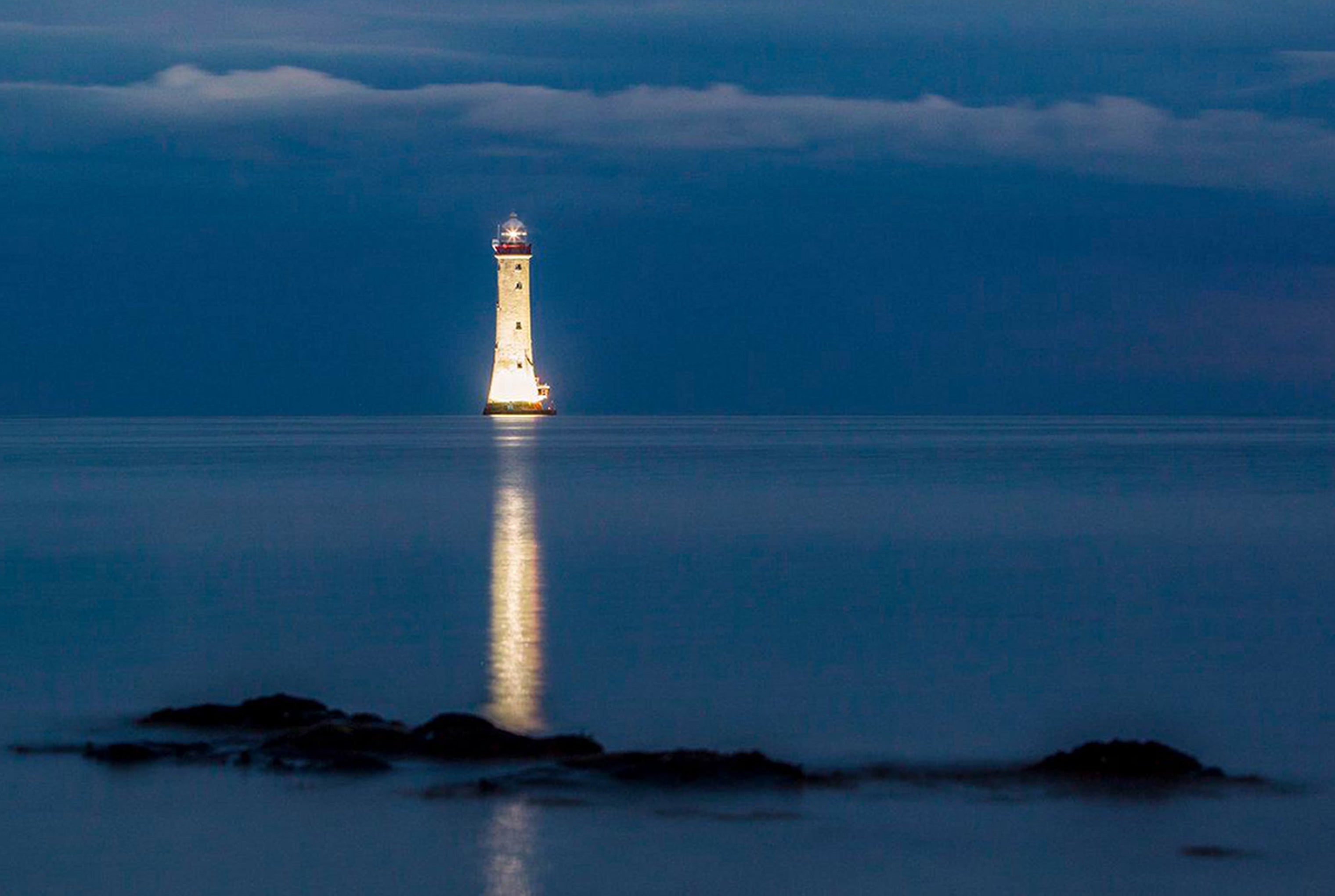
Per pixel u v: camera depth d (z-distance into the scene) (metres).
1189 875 44.59
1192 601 91.62
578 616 85.31
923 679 68.31
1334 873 44.72
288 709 57.88
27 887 43.25
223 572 104.88
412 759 53.00
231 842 46.12
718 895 43.06
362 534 132.75
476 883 43.59
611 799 49.34
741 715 61.28
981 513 153.38
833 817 48.38
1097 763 52.88
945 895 43.09
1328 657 73.81
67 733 57.16
